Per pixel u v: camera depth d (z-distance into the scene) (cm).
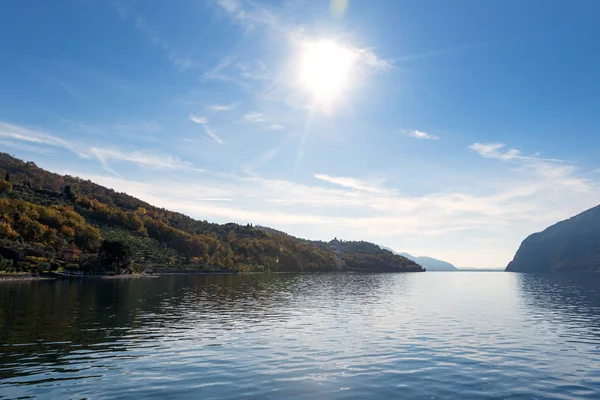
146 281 12419
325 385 2048
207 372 2262
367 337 3416
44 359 2502
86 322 3988
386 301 7094
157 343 3058
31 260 12875
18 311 4681
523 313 5338
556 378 2228
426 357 2688
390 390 1986
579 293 9650
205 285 11000
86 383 2030
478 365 2489
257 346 2997
